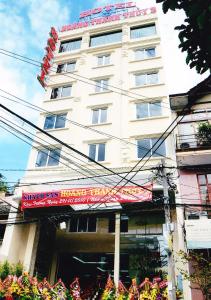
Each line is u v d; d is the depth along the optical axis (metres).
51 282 17.02
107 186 15.87
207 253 12.47
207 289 10.42
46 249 17.50
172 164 16.19
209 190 14.22
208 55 4.64
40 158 19.19
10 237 15.51
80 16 27.44
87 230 18.16
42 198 15.19
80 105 20.92
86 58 23.77
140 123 18.73
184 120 17.06
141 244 16.28
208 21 4.15
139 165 16.88
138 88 20.56
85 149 18.70
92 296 14.80
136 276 15.60
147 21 24.45
